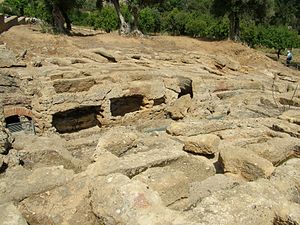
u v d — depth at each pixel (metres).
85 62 18.94
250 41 42.22
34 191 5.97
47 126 12.42
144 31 42.91
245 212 5.34
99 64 17.92
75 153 10.22
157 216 5.02
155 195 5.48
